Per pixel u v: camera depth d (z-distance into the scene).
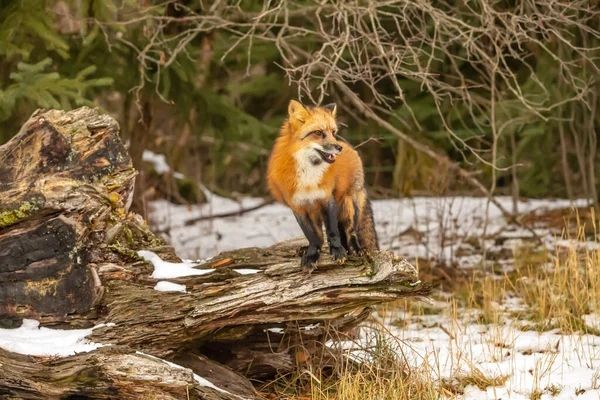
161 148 25.48
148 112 16.66
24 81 12.23
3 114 12.67
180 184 23.30
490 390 8.43
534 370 8.91
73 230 7.82
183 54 15.30
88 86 13.71
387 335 10.57
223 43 19.08
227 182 27.67
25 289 7.80
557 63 17.36
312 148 7.97
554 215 18.03
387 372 8.70
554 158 21.11
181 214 21.44
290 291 8.00
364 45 11.89
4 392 7.06
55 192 7.82
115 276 8.09
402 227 18.38
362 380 8.55
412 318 12.13
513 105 16.52
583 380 8.48
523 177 21.95
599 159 21.03
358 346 9.44
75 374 7.13
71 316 7.85
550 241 15.99
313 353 8.97
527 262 14.59
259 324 8.70
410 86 20.45
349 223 8.59
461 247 16.14
